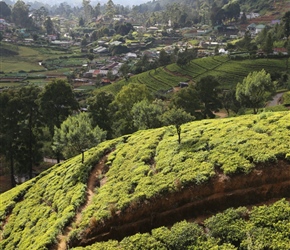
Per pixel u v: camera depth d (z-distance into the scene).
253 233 14.41
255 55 108.00
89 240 18.86
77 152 34.00
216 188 17.89
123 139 31.94
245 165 17.98
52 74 133.38
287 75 85.38
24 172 51.12
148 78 111.50
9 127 47.34
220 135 22.38
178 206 18.23
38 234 22.36
